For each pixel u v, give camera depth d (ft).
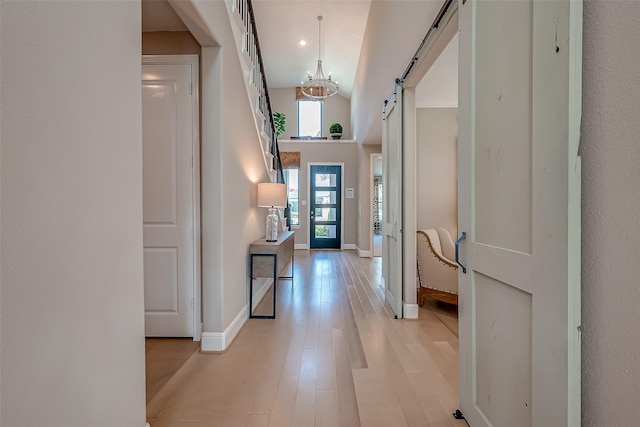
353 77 28.19
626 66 2.64
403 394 6.31
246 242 10.69
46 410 3.00
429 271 12.16
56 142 3.11
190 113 8.72
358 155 25.99
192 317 8.91
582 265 3.10
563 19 3.02
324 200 28.53
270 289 14.70
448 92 13.93
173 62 8.71
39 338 2.93
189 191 8.77
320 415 5.65
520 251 3.79
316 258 24.13
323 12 20.39
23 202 2.78
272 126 15.90
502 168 4.17
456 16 6.53
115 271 3.99
